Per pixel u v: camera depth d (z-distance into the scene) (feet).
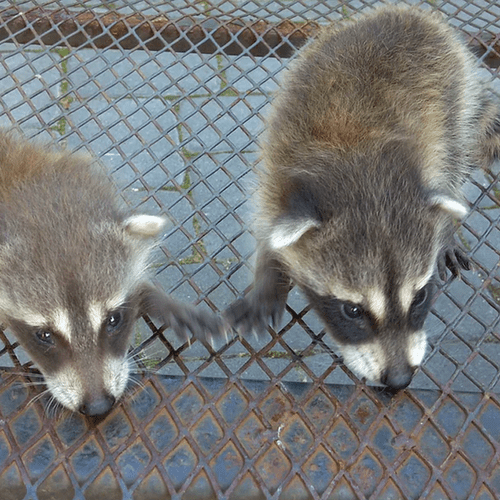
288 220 1.88
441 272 2.12
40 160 1.95
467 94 2.33
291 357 1.76
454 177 2.28
